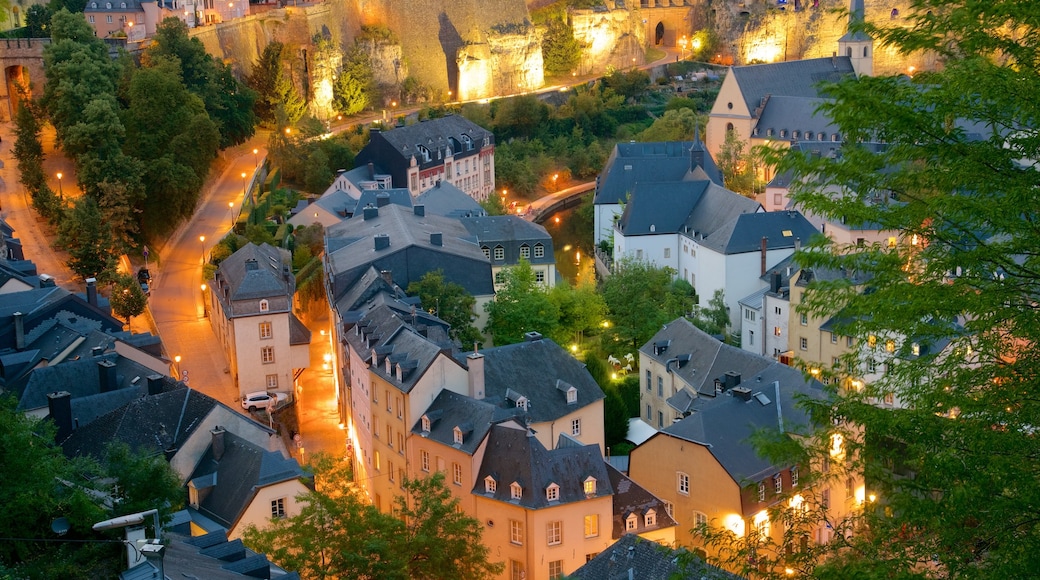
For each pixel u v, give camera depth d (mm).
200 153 181875
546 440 109562
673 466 99625
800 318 147500
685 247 190750
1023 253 38406
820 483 46906
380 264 138875
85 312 120812
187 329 145000
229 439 93875
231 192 193250
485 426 98312
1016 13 37750
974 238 39031
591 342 156000
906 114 38969
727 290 173250
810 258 42625
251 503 87125
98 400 101750
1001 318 38062
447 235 154625
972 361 40875
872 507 41375
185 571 58094
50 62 175625
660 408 130500
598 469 95312
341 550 71000
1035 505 35688
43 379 104688
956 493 35656
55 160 175750
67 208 148750
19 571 56906
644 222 192375
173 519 75688
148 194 168375
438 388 104750
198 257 167250
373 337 115250
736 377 112125
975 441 37469
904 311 39500
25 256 148875
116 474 72438
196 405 97438
